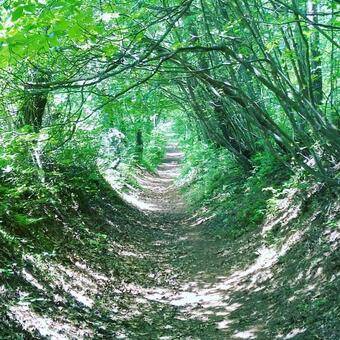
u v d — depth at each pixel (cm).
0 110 773
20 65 662
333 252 678
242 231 1122
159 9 746
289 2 816
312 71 881
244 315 688
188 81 1246
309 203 880
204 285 877
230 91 889
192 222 1552
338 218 751
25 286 583
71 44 648
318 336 529
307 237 789
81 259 845
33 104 820
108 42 596
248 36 921
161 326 666
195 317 709
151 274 955
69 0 464
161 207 2002
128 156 2622
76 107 1159
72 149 1129
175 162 4297
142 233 1355
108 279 826
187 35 1068
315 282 657
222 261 1013
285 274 754
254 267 884
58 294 634
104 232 1120
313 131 841
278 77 817
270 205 1044
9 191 779
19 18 455
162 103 1471
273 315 652
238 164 1599
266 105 1238
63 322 562
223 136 1535
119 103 1096
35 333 491
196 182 2083
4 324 462
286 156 1141
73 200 1109
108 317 653
